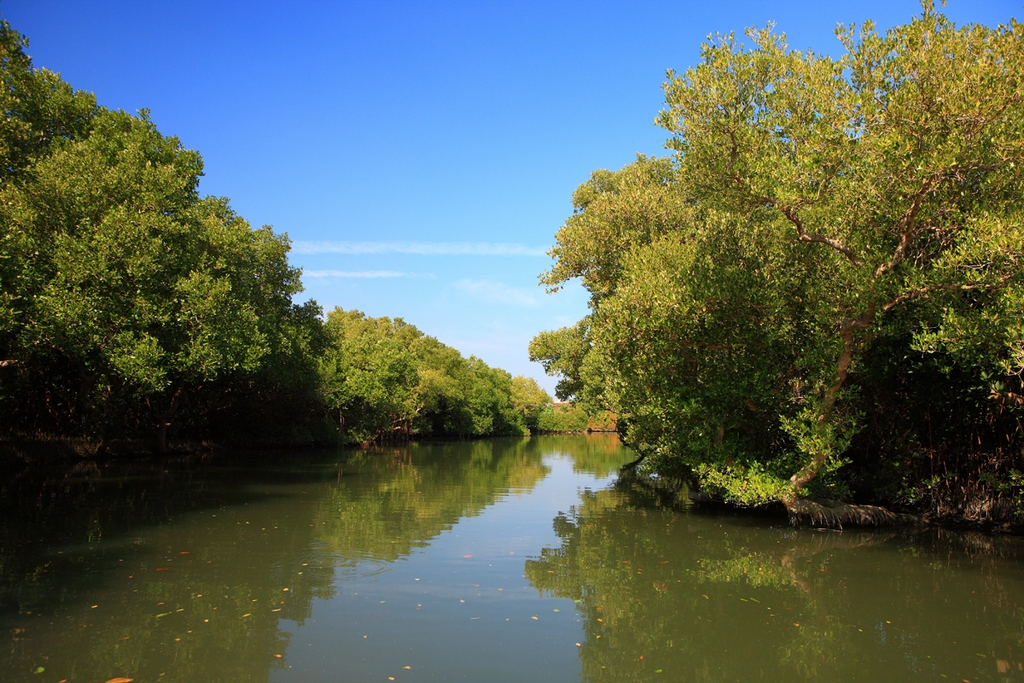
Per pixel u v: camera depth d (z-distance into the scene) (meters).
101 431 30.08
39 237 19.19
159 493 19.66
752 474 15.12
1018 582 10.60
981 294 12.45
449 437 91.19
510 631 8.07
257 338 28.41
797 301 15.47
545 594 9.73
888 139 11.41
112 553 11.67
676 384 16.61
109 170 20.95
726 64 12.95
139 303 21.20
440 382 78.19
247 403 42.31
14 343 19.89
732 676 6.82
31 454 25.83
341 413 55.28
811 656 7.39
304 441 50.44
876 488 17.94
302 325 40.78
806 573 11.16
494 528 15.18
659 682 6.62
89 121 25.50
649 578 10.77
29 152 21.97
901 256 13.07
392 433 70.56
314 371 42.69
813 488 15.70
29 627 7.79
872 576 10.99
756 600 9.55
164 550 12.02
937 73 11.62
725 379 15.87
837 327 14.30
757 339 15.66
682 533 14.86
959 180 12.29
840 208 13.32
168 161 28.12
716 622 8.56
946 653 7.54
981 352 12.51
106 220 19.52
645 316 15.80
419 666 6.89
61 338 19.02
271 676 6.51
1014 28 11.34
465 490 23.02
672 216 20.88
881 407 17.23
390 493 21.52
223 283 24.61
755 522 16.44
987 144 11.41
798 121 13.09
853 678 6.80
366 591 9.62
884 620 8.70
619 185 24.45
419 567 11.18
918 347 12.68
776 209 13.03
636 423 20.16
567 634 8.02
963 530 15.30
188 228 23.11
